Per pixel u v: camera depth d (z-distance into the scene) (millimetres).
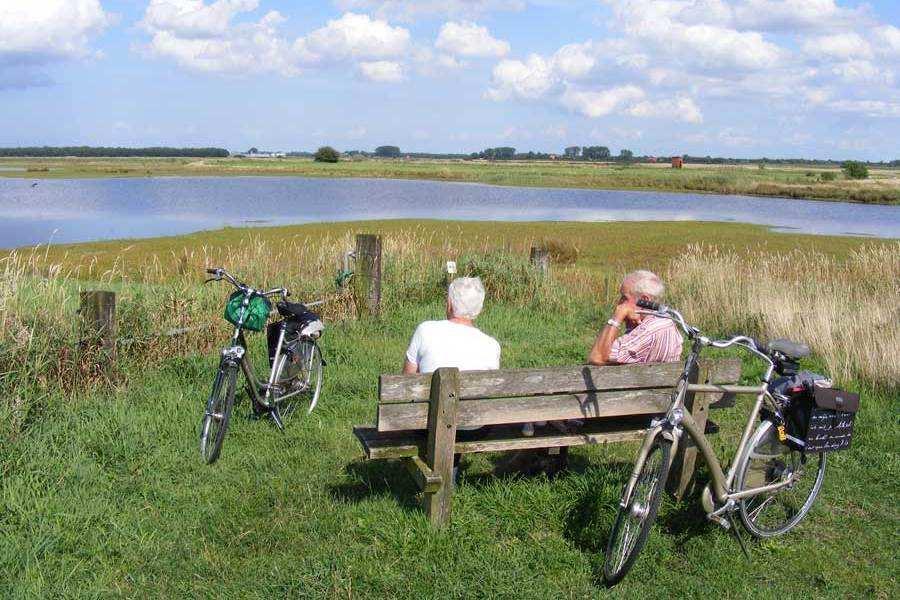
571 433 4453
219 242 25859
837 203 79875
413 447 4137
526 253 13742
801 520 4691
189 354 7621
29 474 4578
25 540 3947
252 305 5621
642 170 159000
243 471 5051
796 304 10273
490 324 10352
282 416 6234
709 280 11945
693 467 4543
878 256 15047
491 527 4281
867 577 4027
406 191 78062
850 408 4117
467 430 4309
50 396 5715
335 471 5074
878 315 9391
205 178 105062
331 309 9828
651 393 4391
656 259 24578
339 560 3840
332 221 38281
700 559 4129
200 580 3719
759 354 4125
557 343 9492
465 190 83438
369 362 7926
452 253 13289
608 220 44781
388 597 3592
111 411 5715
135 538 4125
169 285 8703
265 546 4066
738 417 6648
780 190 93750
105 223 37469
